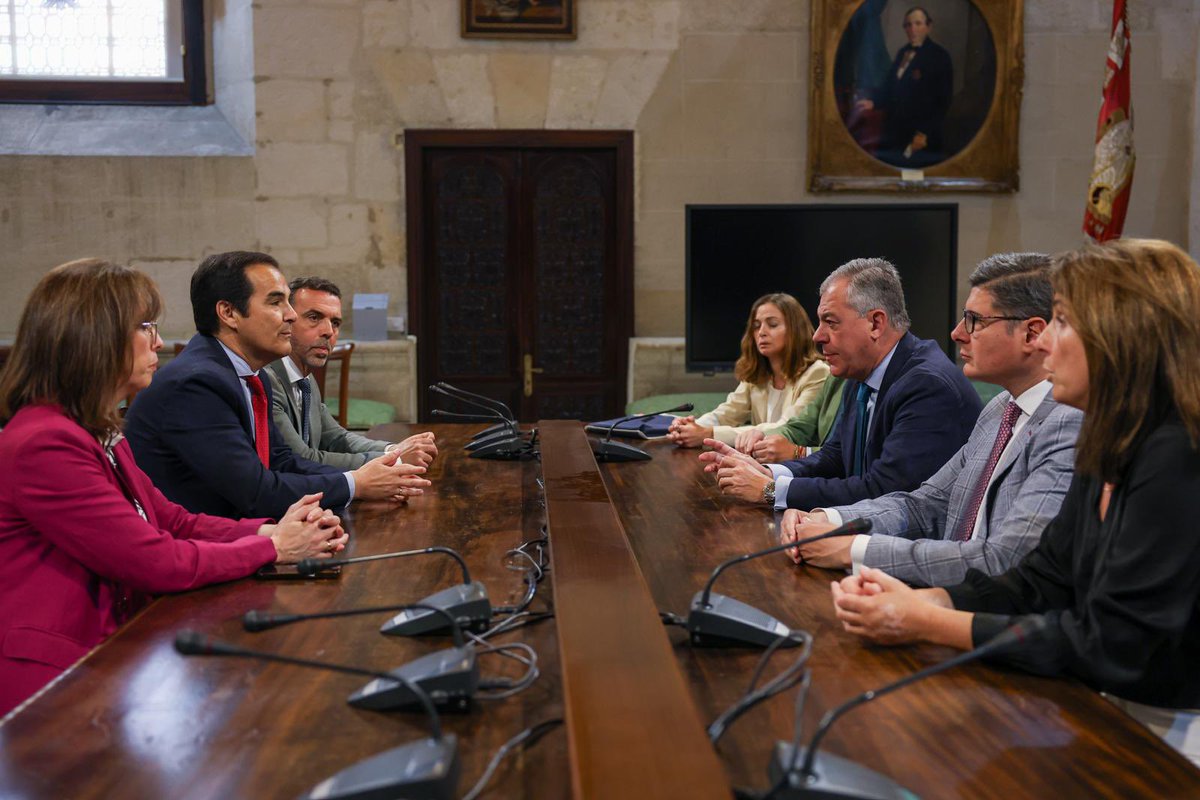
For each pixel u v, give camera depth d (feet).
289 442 11.27
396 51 22.45
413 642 5.43
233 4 22.58
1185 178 23.39
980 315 7.26
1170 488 4.80
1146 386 4.91
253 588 6.45
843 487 8.80
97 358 6.40
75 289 6.44
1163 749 4.24
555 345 23.67
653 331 23.52
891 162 23.13
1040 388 7.27
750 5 22.79
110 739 4.32
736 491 9.01
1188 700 5.24
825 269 21.11
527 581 6.42
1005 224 23.41
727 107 23.02
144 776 3.99
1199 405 4.80
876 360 9.73
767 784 3.92
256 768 4.05
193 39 23.34
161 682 4.93
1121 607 4.82
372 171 22.68
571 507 7.81
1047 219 23.44
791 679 4.96
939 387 9.02
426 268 23.27
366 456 11.35
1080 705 4.67
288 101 22.35
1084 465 5.08
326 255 22.75
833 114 22.89
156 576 6.25
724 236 21.06
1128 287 4.95
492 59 22.62
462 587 5.68
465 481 9.79
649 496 9.23
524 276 23.45
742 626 5.39
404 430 13.55
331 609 6.04
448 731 4.39
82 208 22.20
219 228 22.50
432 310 23.44
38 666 6.11
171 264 22.47
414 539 7.60
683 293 23.48
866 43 22.81
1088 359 5.00
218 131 23.03
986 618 5.23
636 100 22.93
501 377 23.68
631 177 23.08
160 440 8.58
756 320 14.75
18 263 22.17
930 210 20.97
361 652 5.30
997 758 4.16
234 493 8.48
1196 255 23.34
